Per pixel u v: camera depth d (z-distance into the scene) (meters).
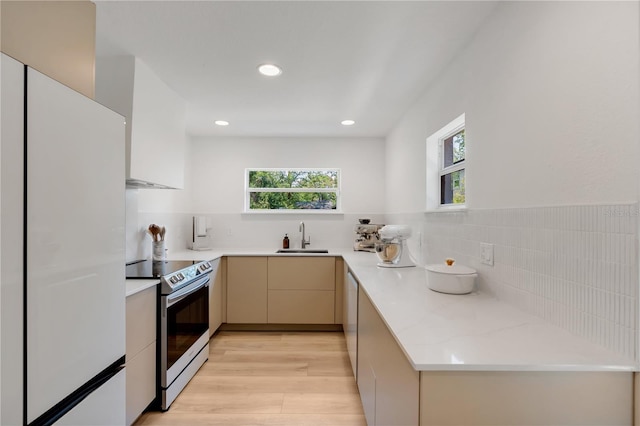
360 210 3.86
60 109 0.88
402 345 0.95
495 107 1.45
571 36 1.02
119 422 1.13
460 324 1.12
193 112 2.88
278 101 2.60
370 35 1.64
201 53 1.83
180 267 2.21
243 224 3.81
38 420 0.82
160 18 1.49
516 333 1.04
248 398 2.00
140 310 1.68
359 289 1.99
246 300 3.18
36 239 0.81
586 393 0.85
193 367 2.26
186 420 1.78
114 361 1.11
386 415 1.22
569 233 1.03
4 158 0.73
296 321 3.19
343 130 3.52
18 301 0.76
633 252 0.84
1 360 0.73
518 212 1.29
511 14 1.32
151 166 2.06
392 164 3.44
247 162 3.82
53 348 0.86
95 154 1.01
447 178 2.24
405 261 2.35
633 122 0.83
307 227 3.85
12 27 0.84
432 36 1.64
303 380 2.23
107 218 1.07
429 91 2.29
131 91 1.85
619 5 0.87
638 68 0.82
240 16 1.48
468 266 1.71
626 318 0.86
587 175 0.97
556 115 1.09
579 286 1.00
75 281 0.93
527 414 0.85
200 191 3.79
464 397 0.85
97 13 1.45
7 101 0.73
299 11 1.44
